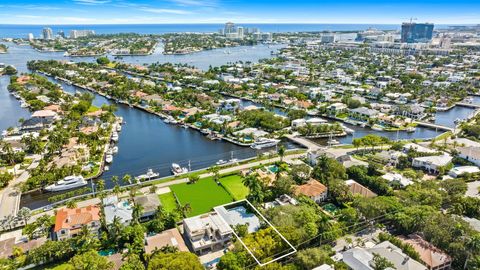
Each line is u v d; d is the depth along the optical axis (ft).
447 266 319.88
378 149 630.74
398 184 470.39
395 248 326.85
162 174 541.34
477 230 349.82
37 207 443.32
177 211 397.60
